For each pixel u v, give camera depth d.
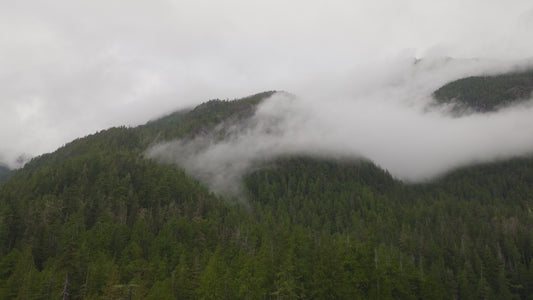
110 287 59.97
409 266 76.00
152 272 69.75
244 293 62.50
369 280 69.81
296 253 77.50
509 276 87.69
